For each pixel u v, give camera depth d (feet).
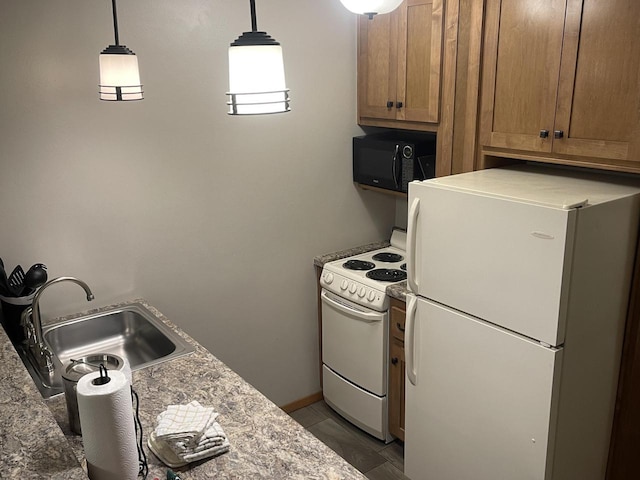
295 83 9.80
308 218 10.61
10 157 7.59
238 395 6.07
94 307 8.64
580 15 6.72
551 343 6.32
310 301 11.09
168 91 8.56
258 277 10.26
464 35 8.29
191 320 9.67
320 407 11.53
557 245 6.04
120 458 4.33
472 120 8.40
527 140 7.68
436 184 7.48
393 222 11.93
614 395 7.55
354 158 10.79
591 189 7.00
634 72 6.35
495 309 6.88
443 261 7.45
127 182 8.53
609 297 6.88
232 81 4.52
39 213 7.95
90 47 7.83
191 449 4.91
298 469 4.87
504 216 6.52
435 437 8.20
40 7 7.39
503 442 7.16
